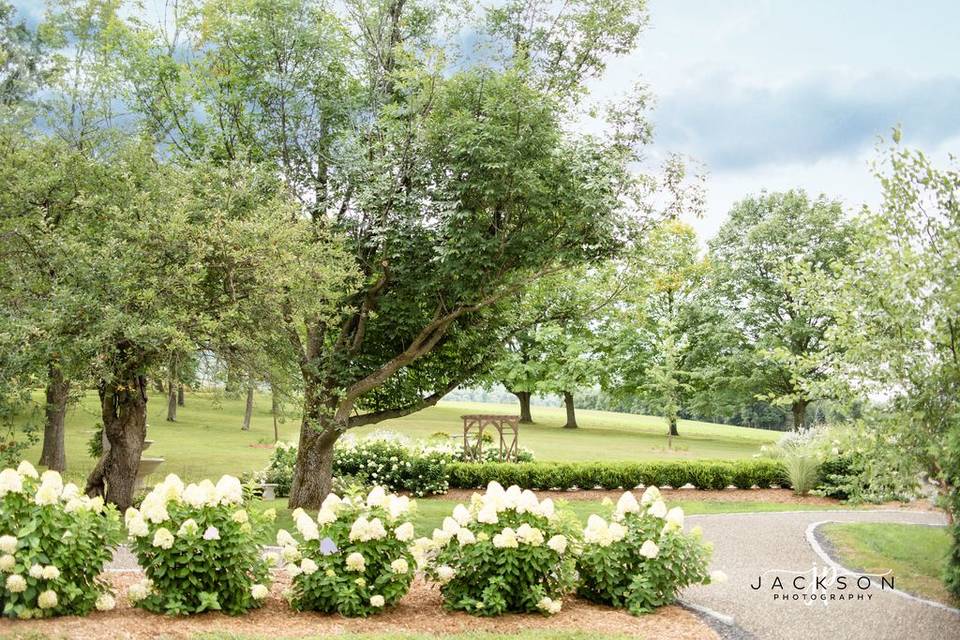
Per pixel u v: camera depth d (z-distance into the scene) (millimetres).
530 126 11000
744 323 32219
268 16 12625
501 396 84438
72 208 10898
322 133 13297
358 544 5895
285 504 14211
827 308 8195
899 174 7664
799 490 16453
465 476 16766
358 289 12766
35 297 9586
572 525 6430
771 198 33719
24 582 4801
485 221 11898
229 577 5543
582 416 53531
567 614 6047
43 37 15570
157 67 12820
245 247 10094
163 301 9766
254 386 11164
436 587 6910
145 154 11875
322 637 4965
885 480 7559
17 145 10734
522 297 14516
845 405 7922
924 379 7352
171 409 31531
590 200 10875
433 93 11547
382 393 14711
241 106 13133
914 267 7352
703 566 6512
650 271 13398
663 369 30953
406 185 12469
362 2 13648
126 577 6926
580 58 13328
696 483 17156
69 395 10047
